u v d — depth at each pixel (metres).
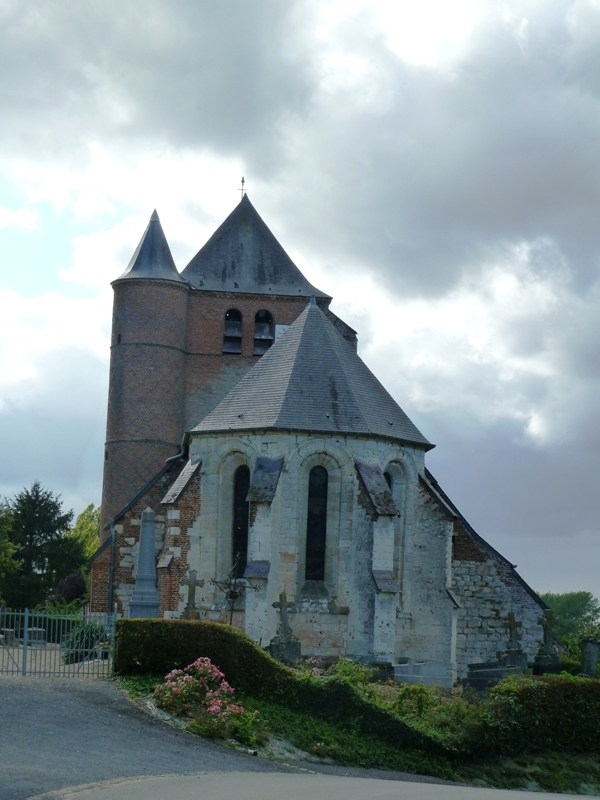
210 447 51.66
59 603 90.12
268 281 67.56
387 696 37.78
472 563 56.31
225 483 51.41
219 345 65.81
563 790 34.28
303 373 51.53
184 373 65.25
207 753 29.05
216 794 22.28
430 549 51.94
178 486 51.28
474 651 55.72
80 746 27.25
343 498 49.91
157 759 26.92
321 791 23.95
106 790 22.00
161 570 50.41
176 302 64.50
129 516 56.94
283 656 42.59
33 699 31.83
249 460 50.50
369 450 50.34
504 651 55.12
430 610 51.56
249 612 47.81
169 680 33.56
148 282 64.00
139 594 48.62
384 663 46.84
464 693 41.81
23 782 22.12
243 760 29.14
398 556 51.69
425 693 36.81
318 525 50.00
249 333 66.38
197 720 31.34
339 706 34.50
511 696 36.66
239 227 68.69
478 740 34.91
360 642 48.44
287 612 46.44
